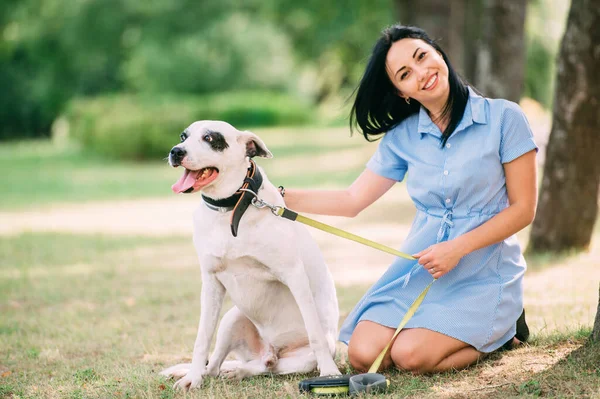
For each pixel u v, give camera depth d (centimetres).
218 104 3078
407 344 357
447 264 351
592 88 645
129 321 545
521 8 943
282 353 395
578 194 683
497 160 366
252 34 3341
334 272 722
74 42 2966
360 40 2298
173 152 340
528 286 574
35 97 3522
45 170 2111
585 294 531
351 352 377
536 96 2356
